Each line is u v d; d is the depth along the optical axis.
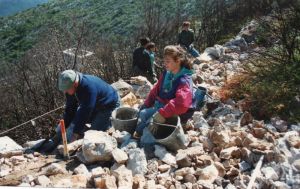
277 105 5.27
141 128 4.79
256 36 9.66
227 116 5.30
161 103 4.79
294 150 4.18
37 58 12.09
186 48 11.13
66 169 4.39
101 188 3.85
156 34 12.31
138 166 4.21
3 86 12.45
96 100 5.12
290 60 6.18
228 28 13.45
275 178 3.90
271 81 5.80
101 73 10.24
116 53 11.50
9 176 4.30
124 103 6.26
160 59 11.16
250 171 4.15
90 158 4.36
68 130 5.21
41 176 4.09
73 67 10.69
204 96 5.60
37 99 10.58
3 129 11.28
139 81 7.29
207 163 4.21
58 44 12.10
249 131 4.91
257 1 13.03
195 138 4.77
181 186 3.90
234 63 8.47
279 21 7.10
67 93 5.04
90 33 15.30
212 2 14.93
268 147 4.35
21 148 5.18
